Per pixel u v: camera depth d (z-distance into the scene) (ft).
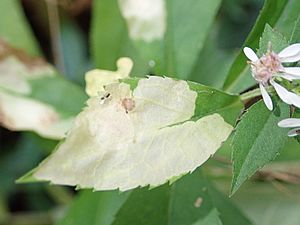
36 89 0.40
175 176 0.24
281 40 0.24
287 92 0.23
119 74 0.28
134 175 0.24
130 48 0.36
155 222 0.31
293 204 0.41
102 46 0.37
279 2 0.28
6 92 0.39
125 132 0.24
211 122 0.25
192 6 0.36
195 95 0.24
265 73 0.23
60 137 0.38
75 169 0.25
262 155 0.23
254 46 0.28
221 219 0.33
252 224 0.33
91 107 0.24
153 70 0.36
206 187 0.32
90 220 0.34
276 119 0.23
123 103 0.24
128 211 0.31
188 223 0.31
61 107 0.39
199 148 0.24
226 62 0.41
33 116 0.39
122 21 0.37
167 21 0.36
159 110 0.24
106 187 0.24
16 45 0.41
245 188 0.41
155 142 0.24
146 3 0.36
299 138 0.23
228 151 0.35
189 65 0.36
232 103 0.25
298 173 0.37
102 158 0.25
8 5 0.42
